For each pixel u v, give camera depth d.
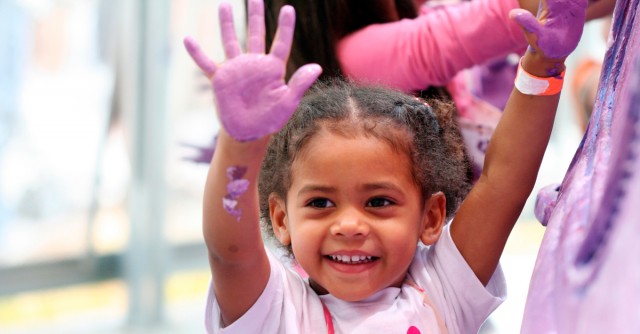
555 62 1.20
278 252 1.45
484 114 1.76
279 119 0.99
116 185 3.99
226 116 0.98
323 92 1.34
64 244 3.97
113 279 3.99
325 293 1.30
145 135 3.64
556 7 1.13
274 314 1.23
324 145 1.23
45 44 3.84
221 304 1.21
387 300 1.27
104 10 3.74
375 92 1.33
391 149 1.24
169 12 3.54
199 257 4.12
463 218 1.30
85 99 3.89
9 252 3.88
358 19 1.59
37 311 3.75
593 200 0.92
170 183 3.83
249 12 1.00
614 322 0.80
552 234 0.99
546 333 0.93
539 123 1.25
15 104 3.82
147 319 3.70
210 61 0.99
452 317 1.29
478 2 1.48
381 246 1.21
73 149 3.94
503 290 1.32
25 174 3.91
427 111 1.32
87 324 3.66
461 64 1.50
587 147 1.02
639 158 0.82
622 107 0.90
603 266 0.84
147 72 3.59
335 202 1.22
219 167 1.07
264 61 0.98
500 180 1.28
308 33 1.55
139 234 3.70
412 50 1.51
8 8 3.71
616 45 1.02
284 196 1.29
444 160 1.34
